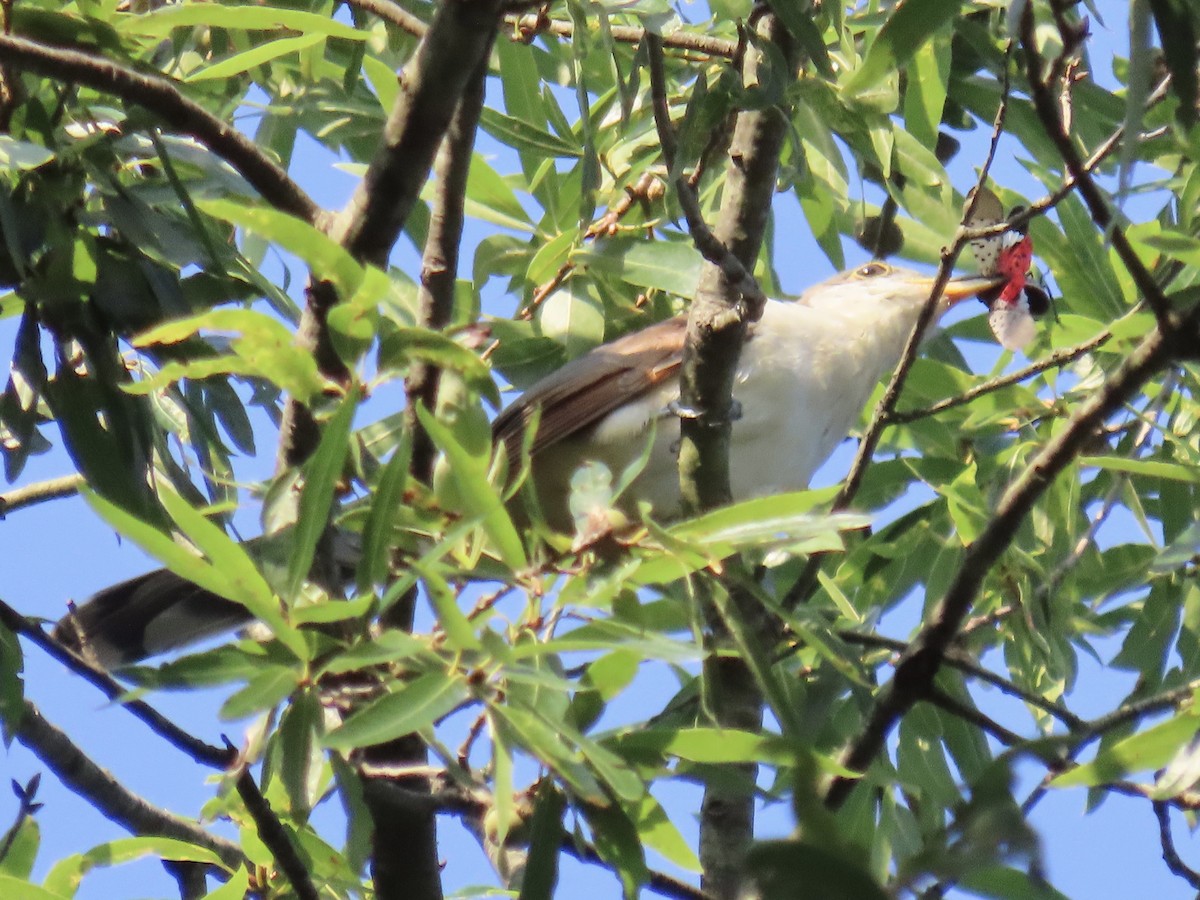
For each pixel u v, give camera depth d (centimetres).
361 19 841
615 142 838
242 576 449
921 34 565
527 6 639
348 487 553
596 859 583
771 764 530
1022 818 443
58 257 642
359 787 573
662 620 514
